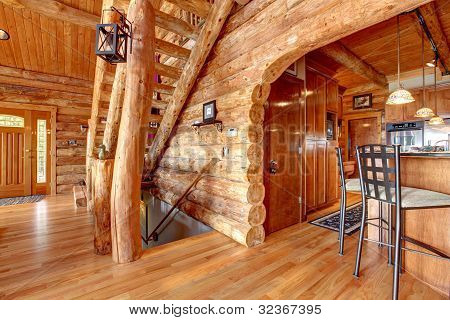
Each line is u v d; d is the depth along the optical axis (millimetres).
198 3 2471
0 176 5012
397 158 1427
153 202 4977
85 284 1710
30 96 5215
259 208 2479
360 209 3971
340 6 1607
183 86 3172
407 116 4906
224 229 2686
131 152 2047
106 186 2207
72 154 5773
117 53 1779
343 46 3734
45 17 3766
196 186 3373
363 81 5551
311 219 3406
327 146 4129
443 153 1558
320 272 1872
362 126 6078
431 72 4781
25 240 2582
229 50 2689
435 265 1671
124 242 2035
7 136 5078
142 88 2082
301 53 2037
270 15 2156
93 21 3162
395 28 3248
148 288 1664
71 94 5680
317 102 3828
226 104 2713
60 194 5539
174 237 3986
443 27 3219
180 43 3941
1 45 4332
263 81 2285
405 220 1904
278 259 2104
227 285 1700
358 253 1805
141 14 2074
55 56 4844
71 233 2814
